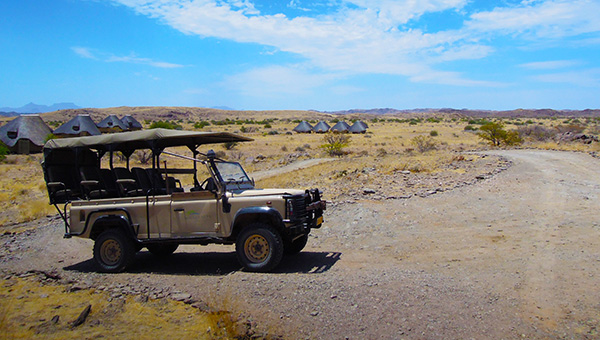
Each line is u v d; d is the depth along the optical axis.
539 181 15.38
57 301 6.23
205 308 5.60
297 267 7.41
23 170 32.66
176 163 32.62
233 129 101.69
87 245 10.48
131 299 6.13
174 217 7.66
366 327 4.88
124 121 71.38
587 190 13.45
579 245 7.90
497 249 8.00
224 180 7.73
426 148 36.97
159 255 9.18
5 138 46.50
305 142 57.44
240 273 7.06
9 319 5.54
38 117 50.00
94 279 7.27
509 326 4.83
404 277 6.50
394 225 10.23
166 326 5.18
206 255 9.05
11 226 13.67
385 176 17.23
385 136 65.56
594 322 4.83
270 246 7.04
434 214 11.01
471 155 24.31
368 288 6.02
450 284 6.15
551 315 5.08
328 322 5.04
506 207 11.48
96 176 8.48
